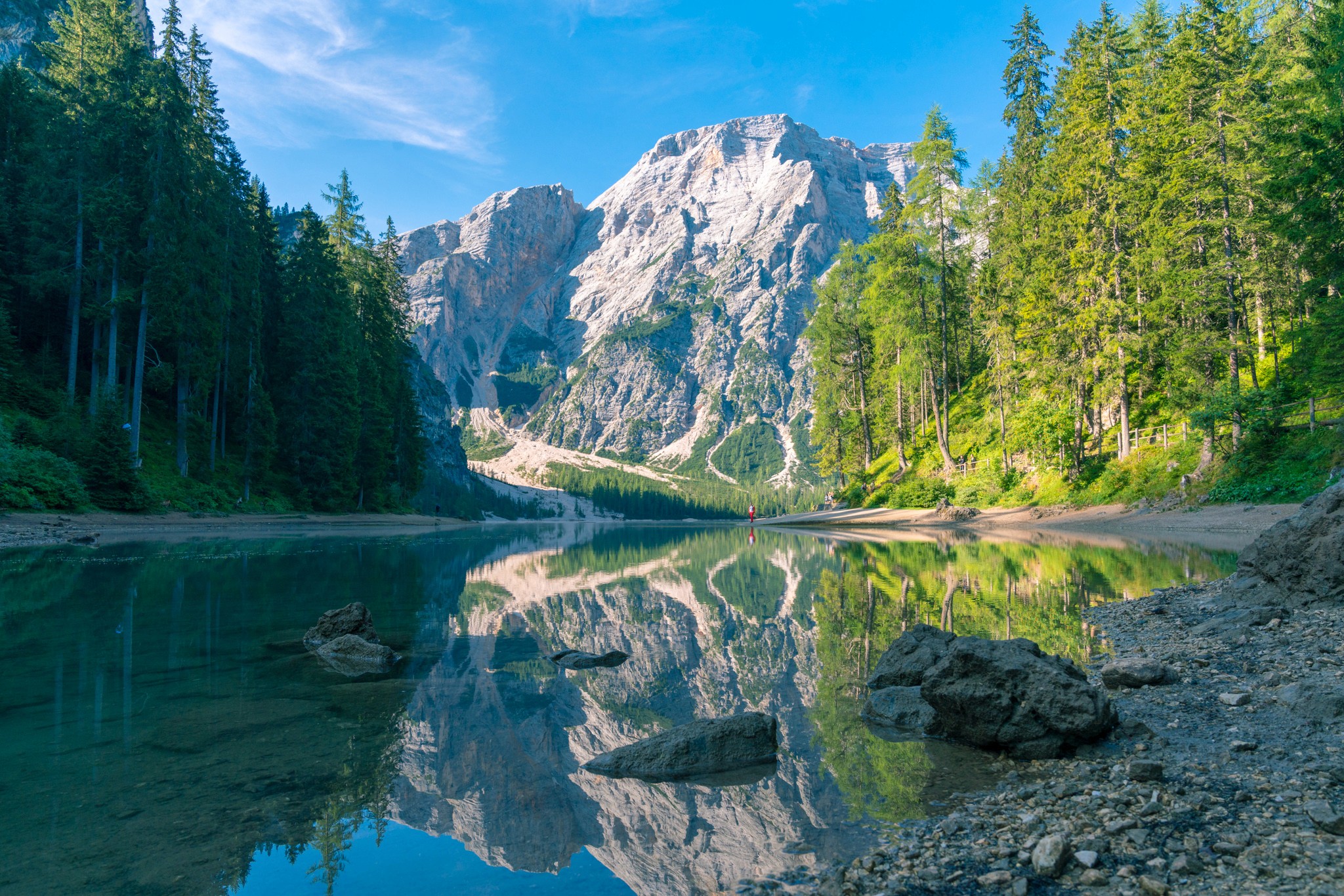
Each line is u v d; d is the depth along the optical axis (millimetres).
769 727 5777
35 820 4008
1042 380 40562
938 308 53156
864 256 59594
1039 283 39562
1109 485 35312
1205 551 19594
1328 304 25062
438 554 28234
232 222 46688
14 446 29562
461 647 9844
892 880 3490
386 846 3885
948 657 6137
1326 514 9617
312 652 8914
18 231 41656
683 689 7637
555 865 3701
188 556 20859
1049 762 5254
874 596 14242
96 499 32312
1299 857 3400
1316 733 5293
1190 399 31828
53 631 9703
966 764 5363
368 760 5270
